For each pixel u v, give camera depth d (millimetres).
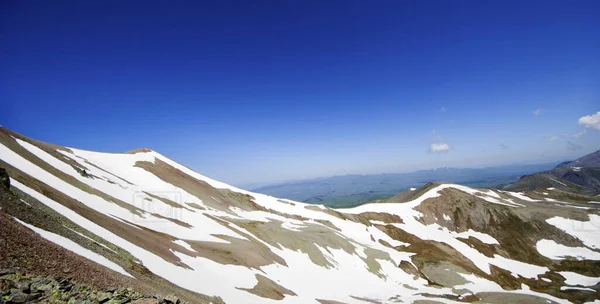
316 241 89875
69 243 22062
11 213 21000
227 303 31766
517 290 90625
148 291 20172
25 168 41500
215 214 87438
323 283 66000
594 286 89062
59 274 15750
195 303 24609
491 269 103125
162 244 41188
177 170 116438
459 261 106938
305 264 73625
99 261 21891
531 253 115125
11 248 15734
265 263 59625
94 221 34500
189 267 37906
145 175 96625
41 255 16812
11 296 11844
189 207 81625
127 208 54844
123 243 32062
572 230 122562
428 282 90438
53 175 46938
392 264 95000
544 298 79250
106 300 14219
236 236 68500
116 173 86812
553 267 106688
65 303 12922
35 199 29172
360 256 92125
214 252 51844
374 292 72625
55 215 27953
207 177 134750
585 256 107812
